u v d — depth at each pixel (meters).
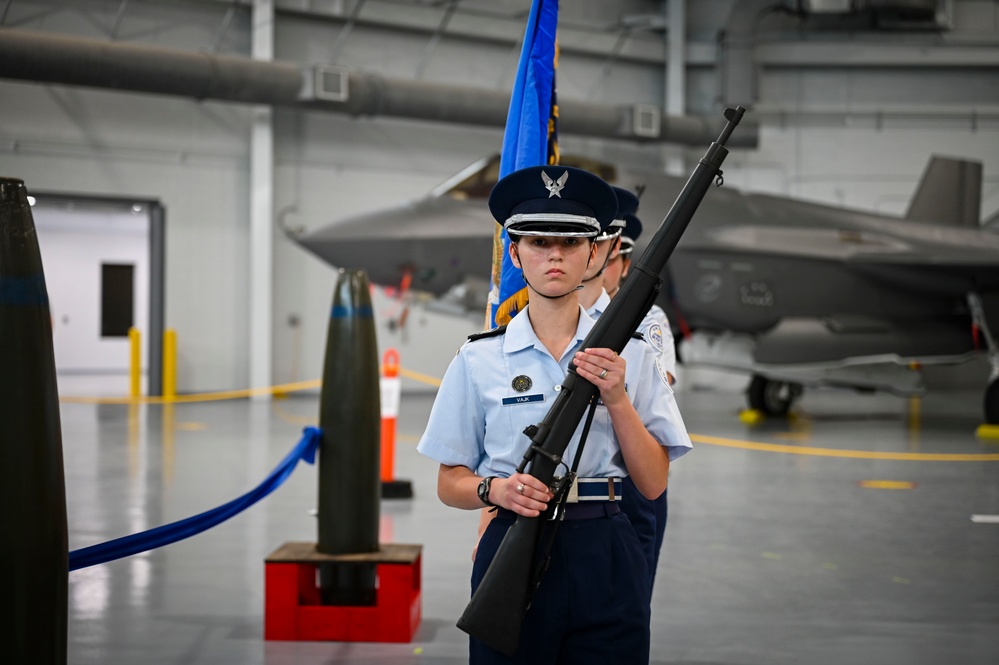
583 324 2.14
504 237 2.96
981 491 7.84
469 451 2.17
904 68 21.50
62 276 25.94
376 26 18.88
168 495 7.38
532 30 3.18
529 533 1.96
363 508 4.04
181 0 17.19
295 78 16.39
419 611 4.19
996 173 21.42
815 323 12.61
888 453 10.30
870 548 5.73
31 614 1.96
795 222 13.24
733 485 8.14
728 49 20.14
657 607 4.46
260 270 17.67
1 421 1.93
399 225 12.12
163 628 4.08
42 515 1.97
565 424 1.95
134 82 15.11
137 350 17.80
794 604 4.52
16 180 1.99
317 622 3.93
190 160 17.48
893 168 21.55
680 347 13.15
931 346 13.45
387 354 7.39
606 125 19.19
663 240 2.01
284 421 13.37
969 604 4.52
